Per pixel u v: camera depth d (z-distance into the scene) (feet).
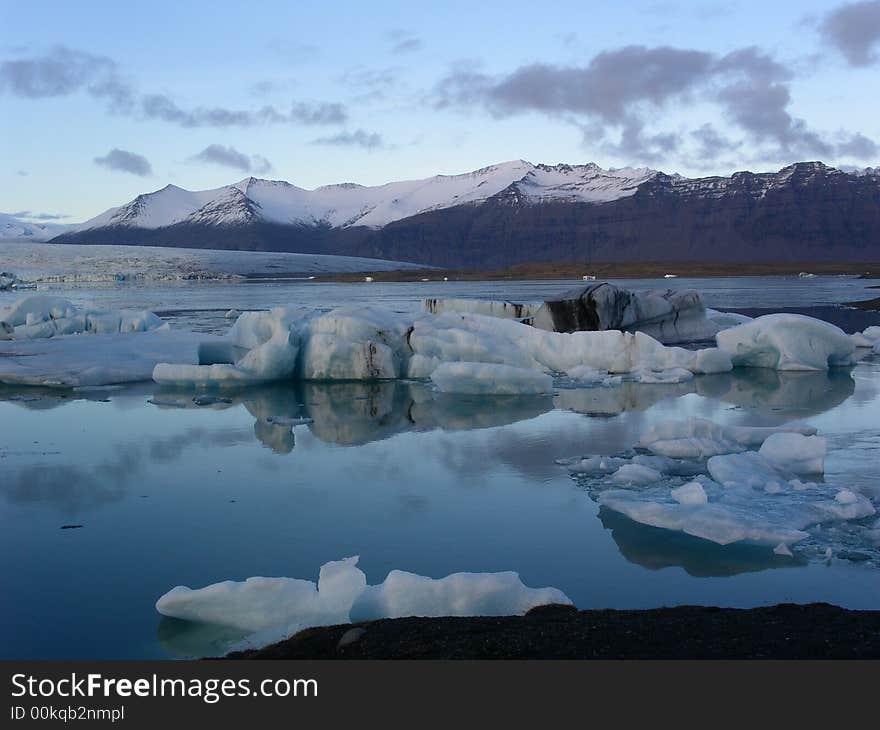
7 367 68.95
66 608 24.43
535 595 22.80
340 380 69.41
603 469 38.91
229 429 49.65
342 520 32.19
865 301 156.66
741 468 35.86
